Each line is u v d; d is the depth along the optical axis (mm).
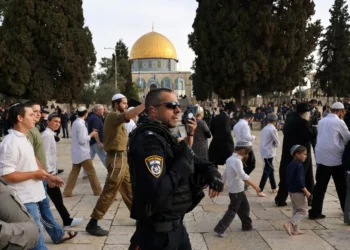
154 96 2635
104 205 5055
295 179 5023
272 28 28609
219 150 8219
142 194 2314
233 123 21000
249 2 29578
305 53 30109
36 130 4637
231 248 4609
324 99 51062
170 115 2617
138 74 88125
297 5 29219
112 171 5070
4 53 29219
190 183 2611
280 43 29141
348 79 45250
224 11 29219
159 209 2402
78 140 7199
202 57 30891
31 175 3422
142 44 91375
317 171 5805
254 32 29016
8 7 31141
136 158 2387
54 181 3799
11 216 2049
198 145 7699
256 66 28562
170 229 2482
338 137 5594
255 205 6645
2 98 36219
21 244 1982
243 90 29594
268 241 4836
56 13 30234
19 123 3504
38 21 30219
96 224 5117
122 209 6512
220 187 2637
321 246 4641
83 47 31984
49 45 30125
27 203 3449
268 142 7449
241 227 5418
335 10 45531
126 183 5582
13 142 3389
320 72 47094
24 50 29609
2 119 20188
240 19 29031
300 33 29531
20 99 31594
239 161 4984
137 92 64312
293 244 4719
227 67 29250
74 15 31688
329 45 46062
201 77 31812
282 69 29047
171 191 2338
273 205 6641
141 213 2416
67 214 5469
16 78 29609
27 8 29594
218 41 29500
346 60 45781
